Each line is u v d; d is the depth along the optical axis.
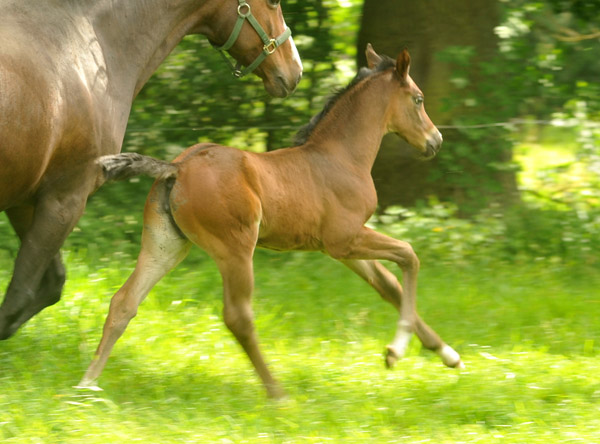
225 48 10.52
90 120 9.19
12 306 9.30
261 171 9.25
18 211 9.77
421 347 11.23
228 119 17.36
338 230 9.80
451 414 8.77
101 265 13.99
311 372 10.09
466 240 14.99
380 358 10.62
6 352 10.12
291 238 9.63
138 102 17.08
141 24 9.83
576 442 7.97
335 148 9.96
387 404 9.06
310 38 17.86
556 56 16.83
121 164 8.62
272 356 10.66
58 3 9.20
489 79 16.36
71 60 9.07
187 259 14.62
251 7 10.33
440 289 13.30
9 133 8.41
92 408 8.40
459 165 16.14
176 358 10.44
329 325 12.02
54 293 10.01
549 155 22.62
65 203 9.34
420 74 16.55
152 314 11.91
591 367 10.24
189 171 8.95
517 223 15.72
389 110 10.38
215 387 9.53
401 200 16.52
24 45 8.68
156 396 9.18
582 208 16.97
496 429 8.48
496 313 12.41
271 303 12.73
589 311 12.60
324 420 8.64
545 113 17.66
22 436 7.73
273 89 10.70
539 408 8.93
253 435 8.15
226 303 9.02
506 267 14.52
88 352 10.33
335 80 17.97
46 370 9.52
